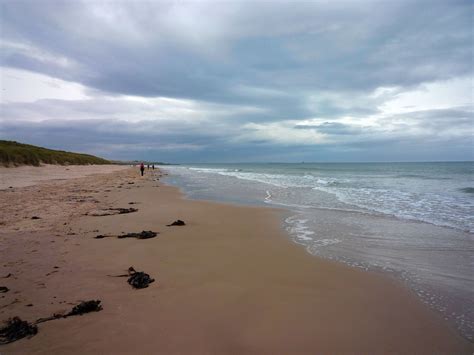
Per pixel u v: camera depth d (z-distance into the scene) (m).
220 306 4.18
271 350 3.22
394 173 42.03
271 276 5.37
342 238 8.10
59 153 63.06
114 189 20.73
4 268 5.45
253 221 10.36
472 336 3.54
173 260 6.17
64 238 7.59
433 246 7.29
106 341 3.30
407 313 4.08
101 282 4.94
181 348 3.21
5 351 3.09
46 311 3.94
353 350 3.24
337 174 42.78
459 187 20.12
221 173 51.97
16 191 16.66
